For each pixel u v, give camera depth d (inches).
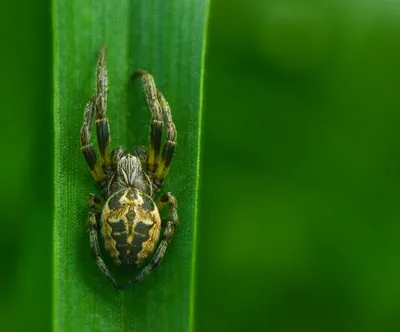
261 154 5.5
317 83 5.6
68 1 4.9
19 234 5.1
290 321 5.5
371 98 5.7
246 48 5.6
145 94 4.9
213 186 5.5
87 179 5.0
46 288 5.1
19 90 5.1
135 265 4.9
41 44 5.1
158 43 4.9
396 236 5.5
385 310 5.5
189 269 4.9
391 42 5.7
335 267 5.5
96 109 4.9
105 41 4.9
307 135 5.6
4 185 5.2
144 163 5.0
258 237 5.5
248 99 5.6
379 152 5.6
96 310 4.9
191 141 4.9
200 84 4.9
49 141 5.0
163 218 5.0
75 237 4.9
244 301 5.4
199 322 5.4
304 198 5.5
